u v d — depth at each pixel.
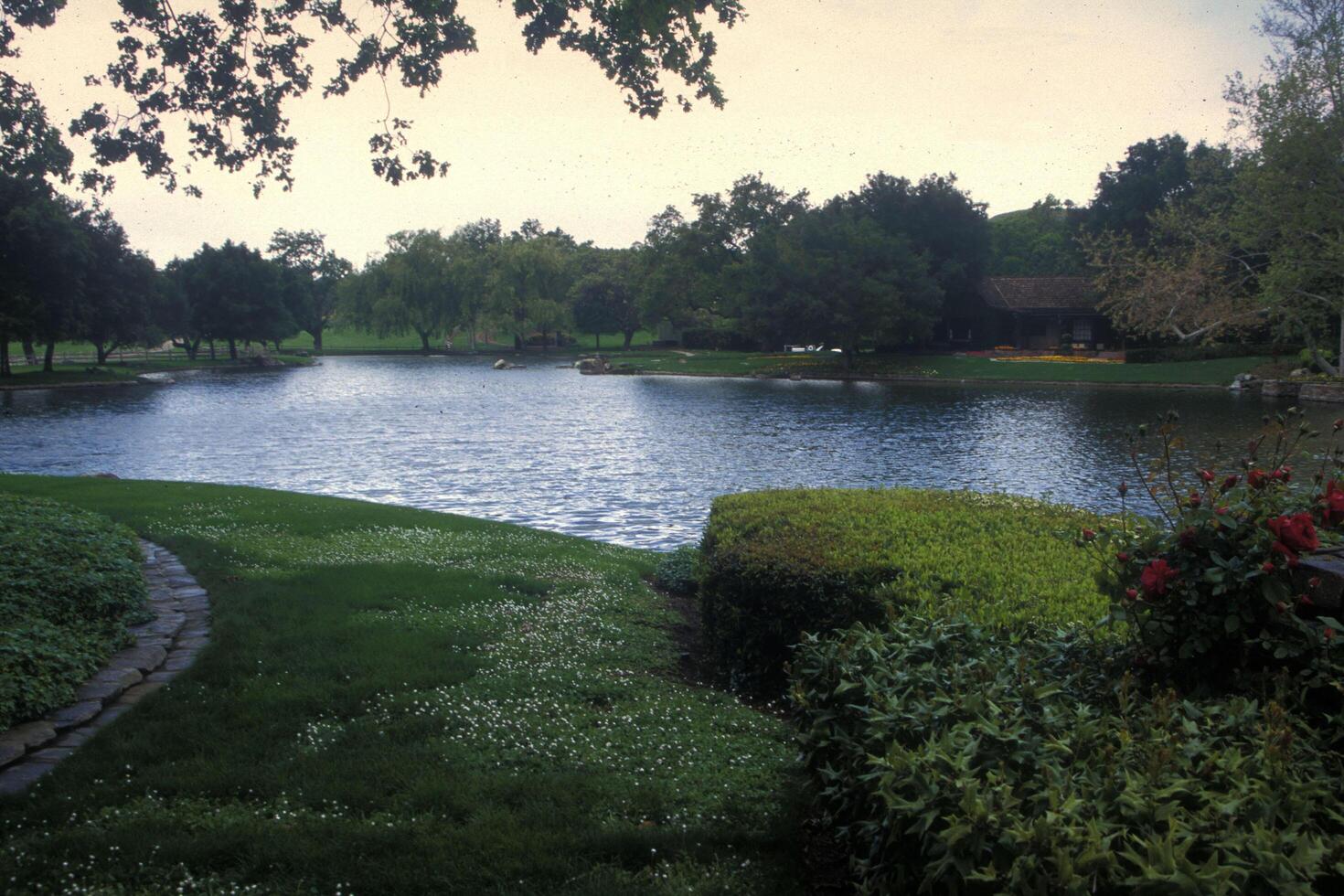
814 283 68.25
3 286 58.75
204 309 96.38
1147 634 3.57
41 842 4.27
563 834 4.42
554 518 18.38
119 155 10.45
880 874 3.18
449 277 109.00
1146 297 49.66
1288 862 2.25
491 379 73.56
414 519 14.17
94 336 74.06
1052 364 65.88
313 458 28.28
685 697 6.69
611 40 10.40
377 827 4.49
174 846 4.24
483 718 5.97
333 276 133.12
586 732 5.85
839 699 4.02
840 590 6.45
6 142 10.66
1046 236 112.75
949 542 7.33
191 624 8.10
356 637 7.57
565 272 112.12
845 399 50.47
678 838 4.42
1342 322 45.91
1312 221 41.41
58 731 5.70
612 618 8.70
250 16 10.27
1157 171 74.56
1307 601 3.43
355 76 10.59
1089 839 2.36
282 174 10.95
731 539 7.94
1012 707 3.31
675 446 30.45
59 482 17.31
